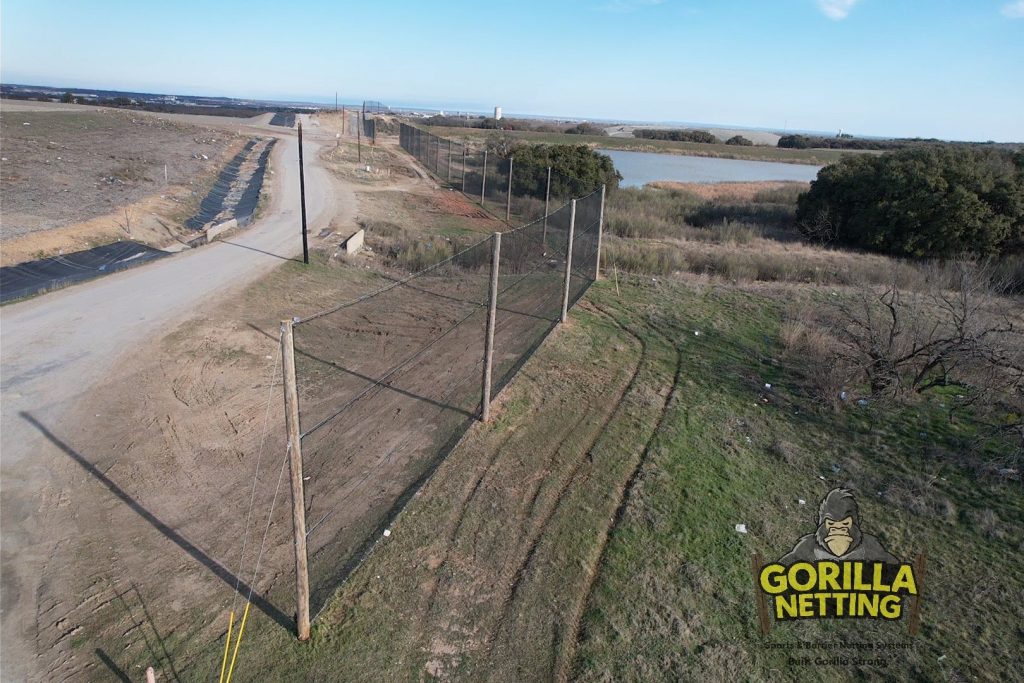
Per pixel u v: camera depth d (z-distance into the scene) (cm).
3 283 1388
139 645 537
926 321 1438
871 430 993
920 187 2395
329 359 1123
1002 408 1037
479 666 531
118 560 635
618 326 1416
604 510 754
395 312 1366
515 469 827
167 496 740
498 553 666
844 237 2672
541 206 2844
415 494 750
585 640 562
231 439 865
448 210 2872
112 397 966
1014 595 650
